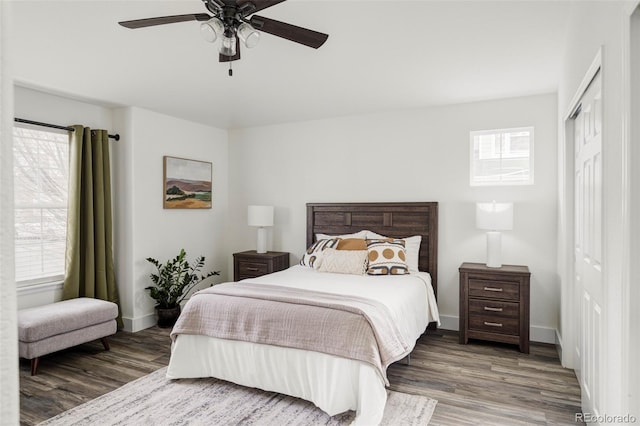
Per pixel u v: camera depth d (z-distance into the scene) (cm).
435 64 313
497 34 262
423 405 261
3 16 34
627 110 138
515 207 399
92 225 398
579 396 273
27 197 364
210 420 243
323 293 300
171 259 472
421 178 443
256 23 198
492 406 260
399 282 358
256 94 390
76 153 386
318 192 502
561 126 334
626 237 139
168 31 253
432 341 391
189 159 495
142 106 426
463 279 380
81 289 400
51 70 317
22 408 259
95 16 231
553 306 386
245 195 552
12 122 34
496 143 415
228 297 296
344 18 238
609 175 163
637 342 137
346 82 356
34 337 306
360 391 237
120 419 245
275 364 266
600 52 173
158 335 412
